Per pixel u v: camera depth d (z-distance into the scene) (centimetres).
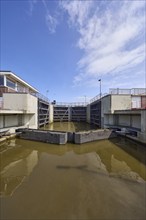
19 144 1648
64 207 582
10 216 533
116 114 2475
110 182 790
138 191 700
